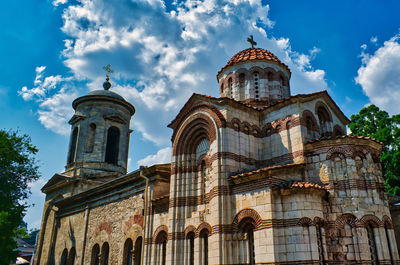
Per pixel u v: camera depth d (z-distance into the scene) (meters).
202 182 22.09
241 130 21.62
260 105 26.36
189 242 21.08
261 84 27.41
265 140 22.41
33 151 33.22
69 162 45.88
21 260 57.62
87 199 35.97
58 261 37.34
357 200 17.92
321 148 19.42
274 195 17.44
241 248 17.91
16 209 29.55
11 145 30.97
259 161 21.95
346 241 17.33
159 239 24.06
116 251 28.58
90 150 44.25
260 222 17.23
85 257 32.66
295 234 16.47
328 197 18.28
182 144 23.84
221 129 20.83
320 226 17.23
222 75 29.80
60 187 42.69
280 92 27.83
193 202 22.03
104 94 47.34
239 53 30.73
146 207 25.78
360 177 18.61
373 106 43.56
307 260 15.94
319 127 22.48
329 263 16.94
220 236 18.36
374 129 42.22
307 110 21.70
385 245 17.44
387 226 18.25
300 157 19.88
